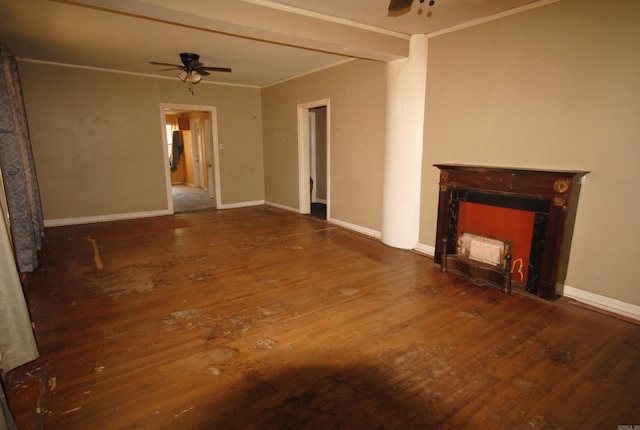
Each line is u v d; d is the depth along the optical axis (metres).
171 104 6.34
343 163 5.32
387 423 1.66
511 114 3.21
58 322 2.59
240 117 7.10
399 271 3.62
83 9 3.13
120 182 6.05
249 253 4.21
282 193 7.05
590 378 1.97
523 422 1.67
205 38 4.00
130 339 2.37
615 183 2.65
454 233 3.63
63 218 5.69
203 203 7.80
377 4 3.03
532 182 2.92
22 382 1.95
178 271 3.62
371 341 2.34
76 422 1.67
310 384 1.93
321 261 3.92
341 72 5.12
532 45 3.00
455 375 2.00
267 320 2.62
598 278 2.81
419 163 4.12
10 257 2.01
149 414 1.72
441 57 3.73
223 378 1.98
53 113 5.40
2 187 3.09
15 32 3.78
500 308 2.80
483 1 2.95
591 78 2.69
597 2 2.61
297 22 3.12
